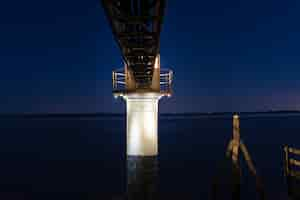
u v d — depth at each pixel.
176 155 44.59
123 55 15.07
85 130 111.12
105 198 22.22
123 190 24.02
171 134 87.75
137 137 25.66
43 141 70.50
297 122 179.62
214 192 19.73
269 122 180.88
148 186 23.83
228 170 26.84
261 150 49.44
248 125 143.88
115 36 11.53
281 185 24.23
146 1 8.59
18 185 27.16
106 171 32.56
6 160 42.22
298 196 10.41
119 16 9.65
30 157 44.72
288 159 10.98
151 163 25.45
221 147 54.75
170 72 25.50
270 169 32.19
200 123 171.38
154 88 25.28
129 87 25.52
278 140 67.00
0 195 23.92
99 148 54.31
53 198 22.80
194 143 62.19
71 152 49.38
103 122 197.50
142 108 25.72
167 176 29.03
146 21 9.98
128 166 25.62
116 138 75.69
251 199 20.25
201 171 31.61
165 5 8.45
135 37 11.77
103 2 8.09
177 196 21.81
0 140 74.38
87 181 27.91
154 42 12.42
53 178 29.86
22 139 77.19
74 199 22.27
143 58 15.68
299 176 10.65
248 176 27.92
